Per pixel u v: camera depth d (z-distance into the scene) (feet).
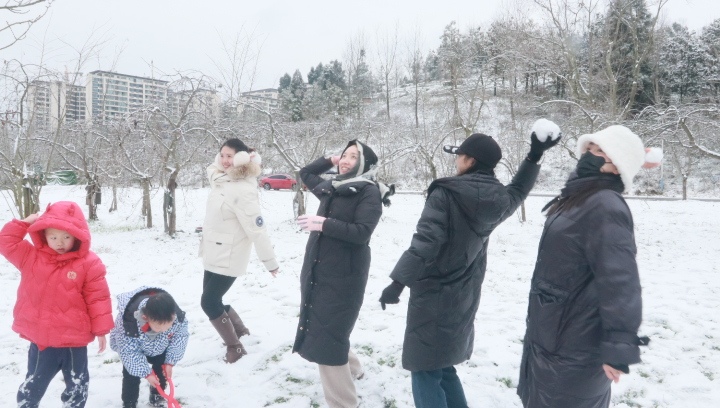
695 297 20.98
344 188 11.36
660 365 14.16
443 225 9.43
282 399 12.44
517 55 67.21
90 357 14.73
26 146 38.27
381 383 13.20
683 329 17.17
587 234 7.64
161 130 41.39
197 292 21.50
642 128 45.09
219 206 13.91
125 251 32.50
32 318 10.47
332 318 11.21
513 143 60.85
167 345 11.48
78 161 53.36
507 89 83.61
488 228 9.80
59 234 10.48
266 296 20.94
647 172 108.06
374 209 11.25
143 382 13.33
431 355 9.80
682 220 57.67
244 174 13.97
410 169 105.40
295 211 48.14
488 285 23.11
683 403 12.29
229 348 14.33
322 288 11.30
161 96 42.09
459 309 9.91
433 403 9.86
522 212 50.42
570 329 7.83
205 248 14.14
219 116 46.24
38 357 10.54
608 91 70.18
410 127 69.87
